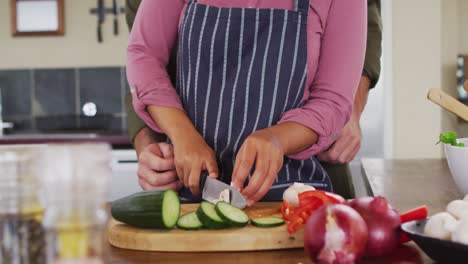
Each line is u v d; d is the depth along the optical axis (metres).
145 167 1.56
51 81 4.39
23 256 0.76
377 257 1.02
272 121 1.51
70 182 0.73
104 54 4.36
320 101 1.47
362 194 3.24
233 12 1.50
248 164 1.31
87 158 0.73
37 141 3.86
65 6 4.35
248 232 1.12
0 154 0.75
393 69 3.61
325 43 1.52
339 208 0.92
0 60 4.39
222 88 1.52
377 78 1.93
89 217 0.74
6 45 4.39
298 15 1.50
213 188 1.35
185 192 1.57
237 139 1.52
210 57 1.52
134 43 1.62
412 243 1.10
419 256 1.03
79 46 4.36
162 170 1.54
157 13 1.60
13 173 0.75
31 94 4.41
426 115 3.60
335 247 0.90
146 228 1.16
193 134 1.46
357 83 1.51
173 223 1.14
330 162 1.75
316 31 1.51
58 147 0.73
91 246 0.74
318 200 1.10
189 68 1.55
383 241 0.98
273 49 1.50
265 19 1.50
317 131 1.43
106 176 0.75
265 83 1.50
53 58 4.38
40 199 0.77
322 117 1.44
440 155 3.61
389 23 3.60
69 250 0.73
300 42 1.50
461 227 0.91
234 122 1.52
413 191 1.65
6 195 0.75
